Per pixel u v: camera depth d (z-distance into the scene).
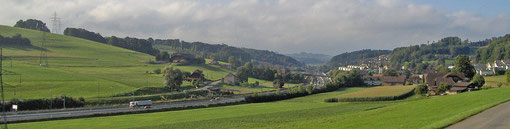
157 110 100.62
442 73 170.75
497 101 55.81
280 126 56.84
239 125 64.31
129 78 191.75
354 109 84.75
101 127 68.25
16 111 97.25
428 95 125.31
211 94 167.25
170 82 168.88
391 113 57.81
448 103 63.00
